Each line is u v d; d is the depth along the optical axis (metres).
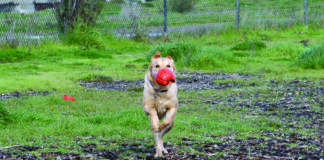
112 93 12.48
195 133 7.85
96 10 26.47
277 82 14.35
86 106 10.40
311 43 26.08
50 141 6.81
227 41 27.80
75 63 19.11
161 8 33.03
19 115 8.48
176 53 19.69
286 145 6.80
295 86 13.50
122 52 24.03
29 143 6.60
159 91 5.63
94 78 15.12
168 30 28.97
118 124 8.40
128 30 27.81
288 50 22.12
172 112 5.69
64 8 25.09
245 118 9.41
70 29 25.09
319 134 7.78
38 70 16.98
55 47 23.06
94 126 8.02
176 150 6.41
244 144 6.91
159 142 6.13
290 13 36.16
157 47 20.00
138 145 6.83
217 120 9.19
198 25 31.44
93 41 24.39
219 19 33.34
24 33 23.69
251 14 35.09
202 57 18.84
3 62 19.12
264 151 6.45
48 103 10.58
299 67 17.70
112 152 6.30
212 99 11.69
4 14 26.52
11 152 5.99
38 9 27.30
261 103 11.04
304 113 9.84
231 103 11.11
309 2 41.31
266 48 23.05
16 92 12.23
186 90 13.15
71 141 6.85
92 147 6.52
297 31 31.78
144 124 8.50
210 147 6.67
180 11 34.25
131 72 16.92
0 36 22.98
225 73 17.05
